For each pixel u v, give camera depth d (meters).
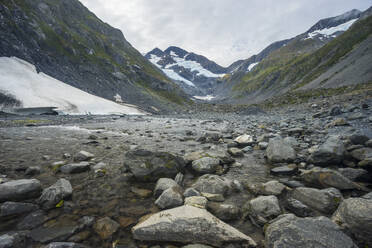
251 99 189.00
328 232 2.31
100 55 95.81
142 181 4.77
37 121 21.33
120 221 3.08
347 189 3.74
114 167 5.83
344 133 8.59
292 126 12.68
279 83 176.75
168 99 103.12
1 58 47.06
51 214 3.21
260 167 5.79
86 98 50.72
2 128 14.78
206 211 3.00
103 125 18.98
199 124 20.00
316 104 31.22
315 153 5.41
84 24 125.75
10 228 2.79
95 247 2.49
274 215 3.01
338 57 113.62
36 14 79.62
